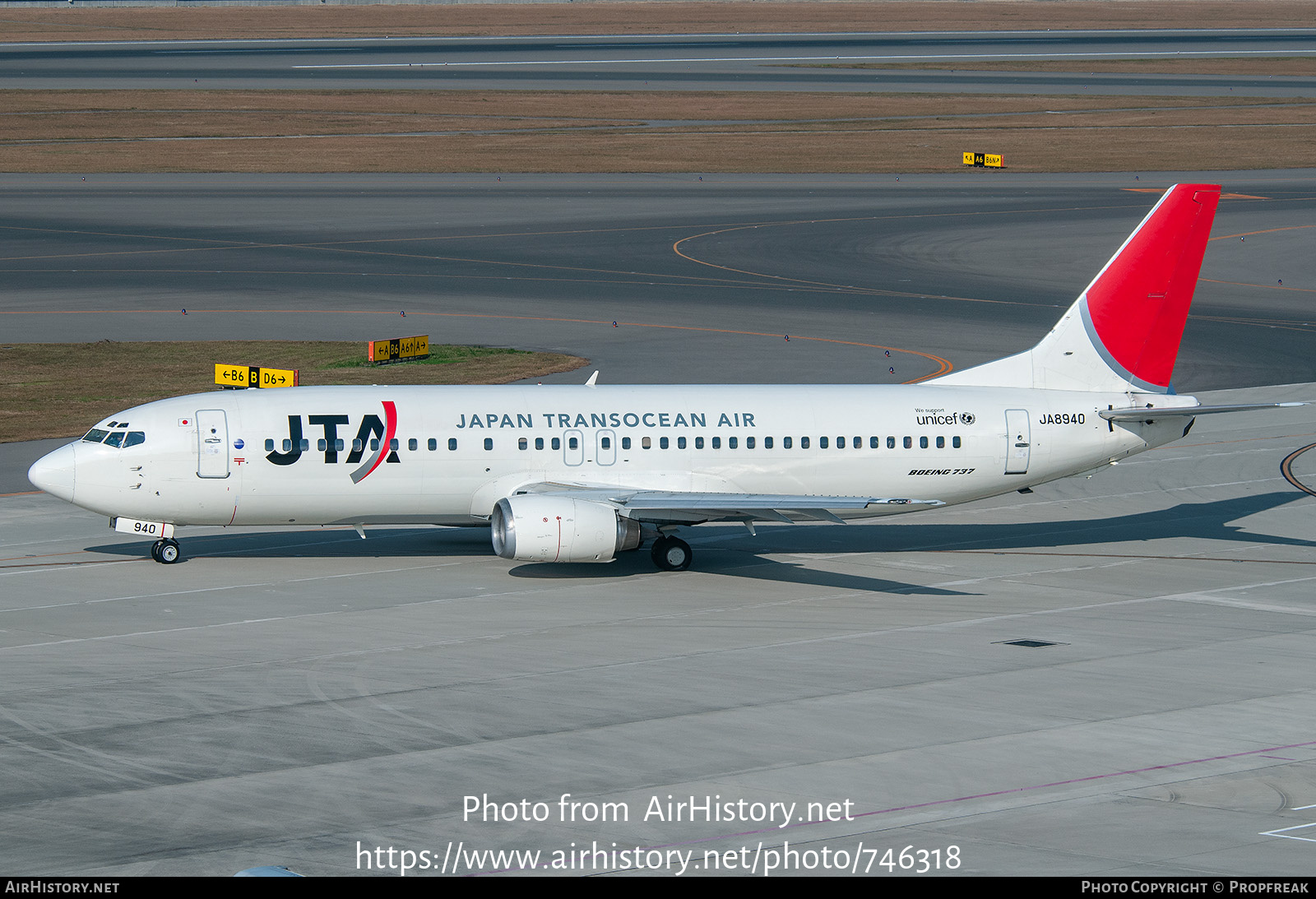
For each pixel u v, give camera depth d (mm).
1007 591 183250
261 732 124250
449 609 169625
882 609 172875
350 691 136625
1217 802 109500
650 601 175500
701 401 195000
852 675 143500
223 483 181875
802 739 123375
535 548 175375
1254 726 128125
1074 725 128125
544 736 123812
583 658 149000
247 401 185625
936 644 156375
